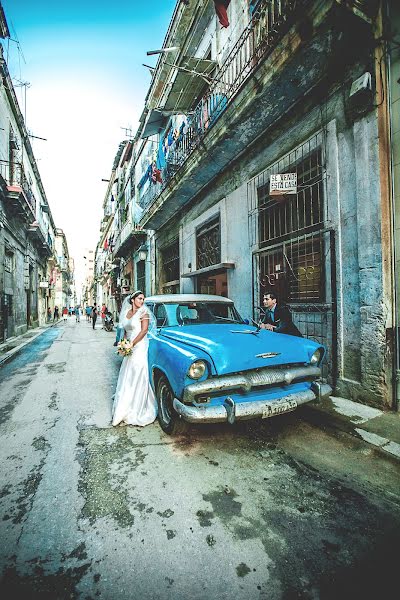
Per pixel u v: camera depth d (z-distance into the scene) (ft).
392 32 11.77
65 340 42.37
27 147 52.60
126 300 12.88
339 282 13.69
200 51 27.53
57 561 5.58
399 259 11.68
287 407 9.43
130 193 57.21
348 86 13.17
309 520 6.58
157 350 11.30
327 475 8.28
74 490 7.74
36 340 42.45
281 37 13.23
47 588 5.03
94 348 33.71
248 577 5.22
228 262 23.09
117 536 6.17
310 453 9.46
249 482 8.00
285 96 15.71
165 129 36.91
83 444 10.27
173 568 5.42
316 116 15.11
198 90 28.66
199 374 8.98
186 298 15.21
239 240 22.17
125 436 10.80
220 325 13.69
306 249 15.85
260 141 19.60
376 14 11.66
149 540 6.06
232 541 6.01
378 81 11.85
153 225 39.29
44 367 23.86
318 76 14.37
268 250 19.02
